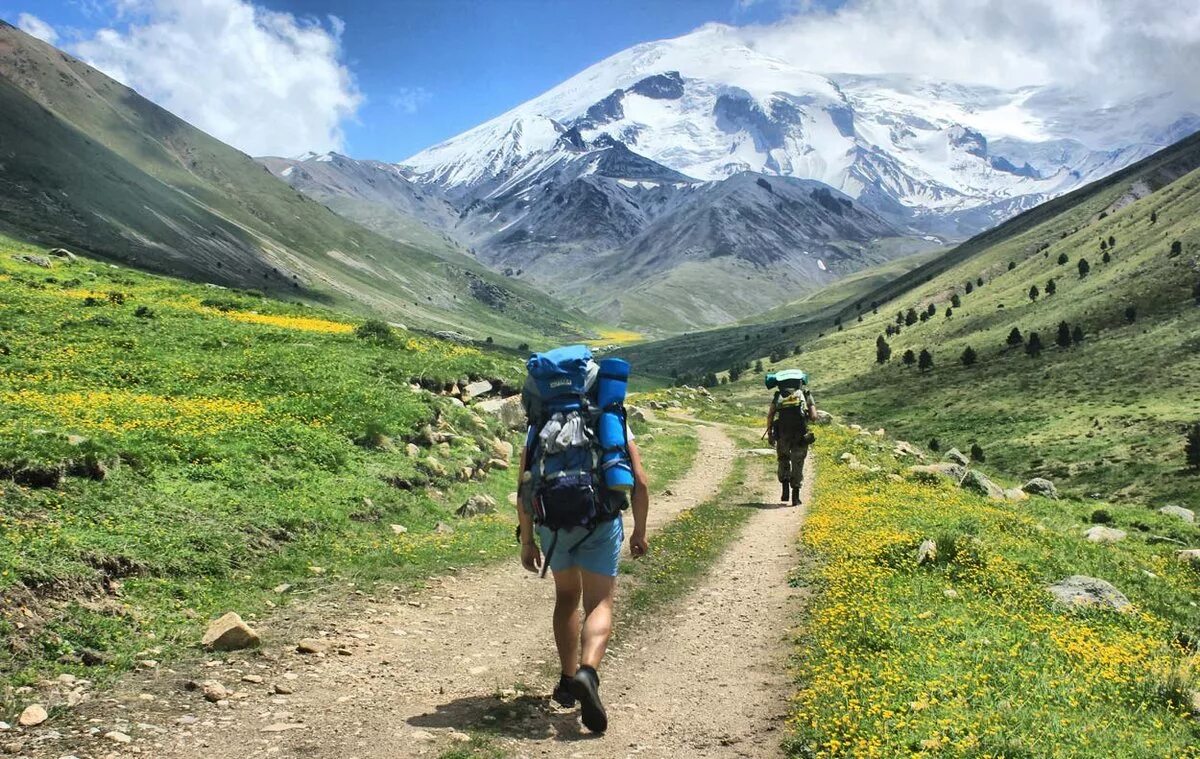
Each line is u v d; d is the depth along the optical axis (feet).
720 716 22.49
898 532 45.65
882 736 19.53
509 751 18.93
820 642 28.17
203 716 19.95
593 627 20.04
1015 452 540.52
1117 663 26.17
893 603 31.81
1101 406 582.35
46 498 35.24
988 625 29.43
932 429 632.38
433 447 66.28
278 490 47.09
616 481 20.04
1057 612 33.94
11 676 21.31
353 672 24.36
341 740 18.89
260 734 19.01
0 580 25.63
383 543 43.16
